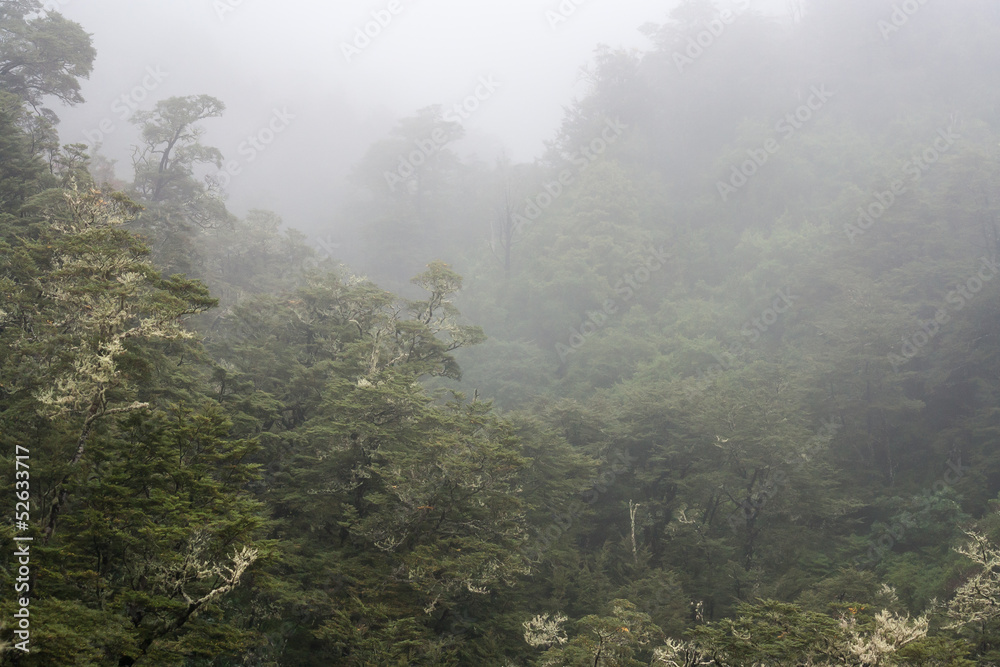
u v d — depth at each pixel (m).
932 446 43.97
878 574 33.94
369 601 21.75
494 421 25.42
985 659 19.61
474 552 23.20
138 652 12.86
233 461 16.70
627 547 34.16
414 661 20.38
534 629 20.17
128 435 17.27
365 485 25.33
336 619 20.89
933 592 29.77
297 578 21.98
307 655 22.30
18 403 16.62
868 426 45.19
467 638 24.64
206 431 16.31
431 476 23.80
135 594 13.41
